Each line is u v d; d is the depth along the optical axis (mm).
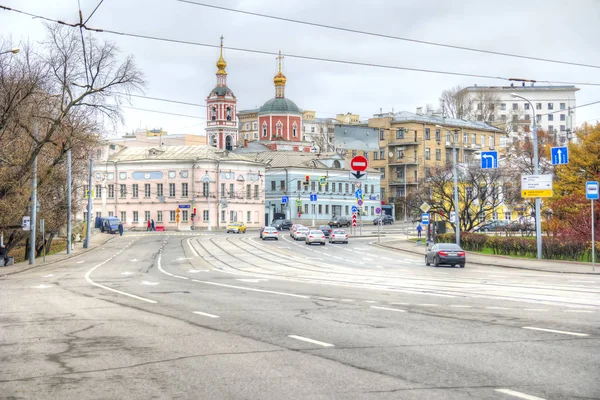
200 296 22172
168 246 69125
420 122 124688
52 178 54188
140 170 110812
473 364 10016
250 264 45344
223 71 137750
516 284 26625
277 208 119250
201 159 107188
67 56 44125
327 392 8422
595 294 21750
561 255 43625
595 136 52281
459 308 17422
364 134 105375
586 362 10047
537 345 11539
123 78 44781
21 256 59250
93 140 52781
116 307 19094
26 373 10039
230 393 8477
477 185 66188
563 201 49250
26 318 16812
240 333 13539
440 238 61031
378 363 10203
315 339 12578
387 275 33438
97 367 10367
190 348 11867
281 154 123938
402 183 125375
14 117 44312
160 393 8578
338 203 123438
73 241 77875
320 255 56219
